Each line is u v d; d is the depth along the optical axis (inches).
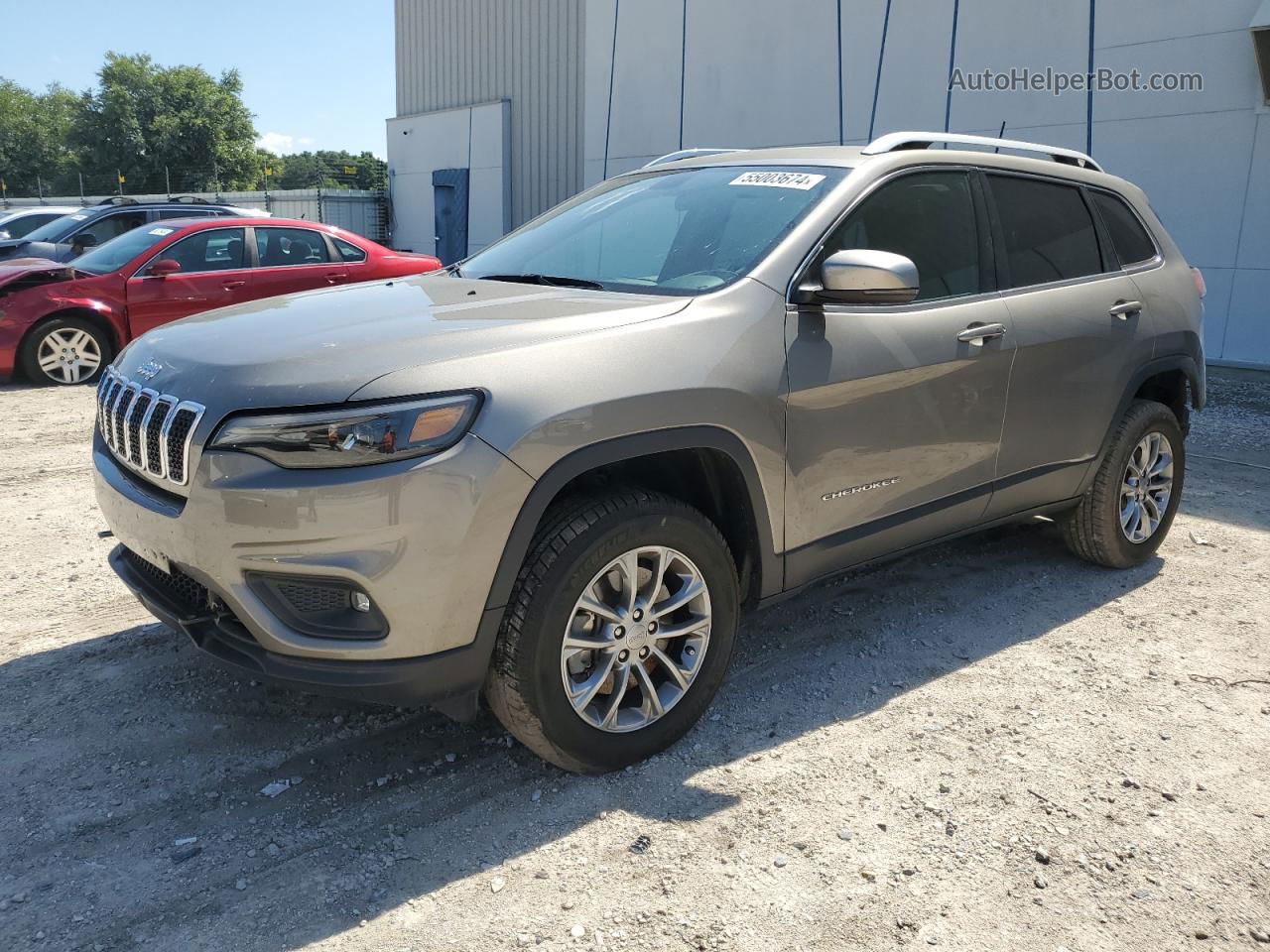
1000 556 188.5
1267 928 91.7
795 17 526.6
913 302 136.1
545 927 89.7
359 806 107.6
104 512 118.3
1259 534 206.4
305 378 96.6
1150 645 151.5
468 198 932.6
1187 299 183.2
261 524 94.3
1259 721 129.0
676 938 88.7
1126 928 91.2
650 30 609.9
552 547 102.3
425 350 100.3
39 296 351.3
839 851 101.0
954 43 460.8
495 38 887.7
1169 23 394.0
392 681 97.8
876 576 177.5
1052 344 152.3
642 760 115.9
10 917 89.7
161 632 149.3
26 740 118.9
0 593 162.4
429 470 93.9
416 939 88.0
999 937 89.7
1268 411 342.6
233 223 388.2
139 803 107.1
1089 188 172.4
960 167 149.1
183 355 109.1
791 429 119.4
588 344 105.4
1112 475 171.2
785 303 121.2
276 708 127.7
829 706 130.9
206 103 2682.1
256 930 88.9
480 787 111.4
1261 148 376.8
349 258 411.5
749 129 561.3
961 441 141.6
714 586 116.2
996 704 132.2
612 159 652.1
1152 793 112.3
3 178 3070.9
